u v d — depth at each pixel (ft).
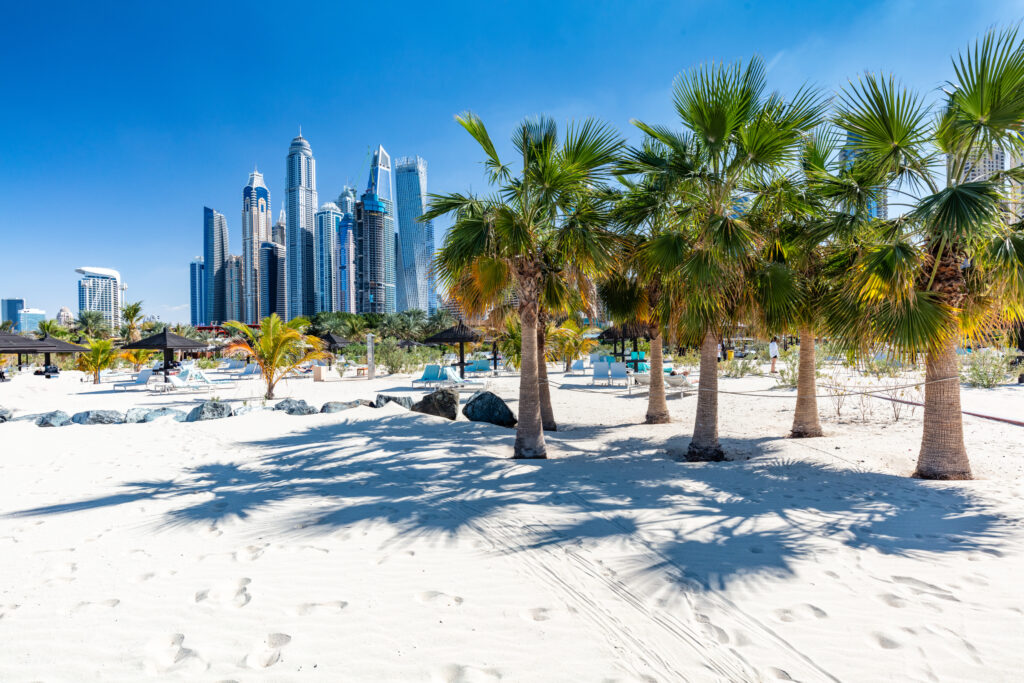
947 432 16.58
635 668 6.83
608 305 28.73
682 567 9.77
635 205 22.12
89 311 170.30
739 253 18.40
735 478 16.80
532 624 7.95
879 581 9.04
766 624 7.80
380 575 9.68
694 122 19.13
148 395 49.80
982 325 17.62
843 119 16.65
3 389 49.90
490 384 57.26
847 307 17.79
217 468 18.70
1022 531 11.14
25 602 8.68
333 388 54.95
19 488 15.84
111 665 6.99
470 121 20.59
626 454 21.83
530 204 21.72
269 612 8.35
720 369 60.29
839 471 17.66
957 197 14.14
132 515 13.12
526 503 13.96
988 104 14.23
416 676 6.73
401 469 18.31
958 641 7.17
